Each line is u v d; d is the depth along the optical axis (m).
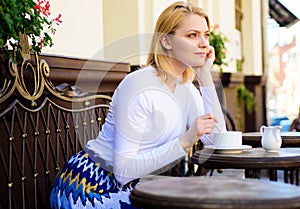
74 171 2.58
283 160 2.78
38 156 3.05
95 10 4.68
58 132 3.21
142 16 5.82
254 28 11.12
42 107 3.04
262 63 11.84
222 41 7.38
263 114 11.31
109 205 2.50
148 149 2.47
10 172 2.70
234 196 1.67
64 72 3.40
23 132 2.85
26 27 2.70
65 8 4.21
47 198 3.03
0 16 2.48
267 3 12.00
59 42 4.12
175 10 2.55
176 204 1.66
